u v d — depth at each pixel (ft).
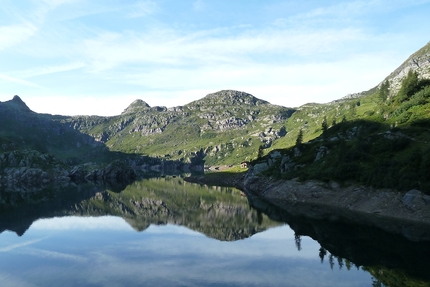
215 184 613.11
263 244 173.47
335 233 187.93
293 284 114.01
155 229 217.77
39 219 253.65
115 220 251.19
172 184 623.36
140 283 115.75
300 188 340.80
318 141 464.65
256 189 445.37
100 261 143.33
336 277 119.65
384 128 402.31
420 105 412.77
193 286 112.57
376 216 229.45
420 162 237.66
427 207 208.74
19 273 127.54
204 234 201.16
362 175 283.18
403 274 118.73
